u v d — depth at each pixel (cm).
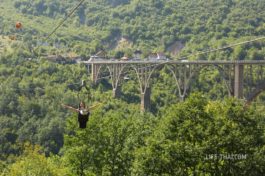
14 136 9519
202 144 4312
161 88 13075
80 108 2755
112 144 4950
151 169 4275
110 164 4900
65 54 18050
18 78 12719
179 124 4478
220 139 4303
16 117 10169
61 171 5128
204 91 12469
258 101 11250
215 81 12425
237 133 4325
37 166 5409
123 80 13025
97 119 4997
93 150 4869
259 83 8988
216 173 4288
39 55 15838
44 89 12112
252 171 4278
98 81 13288
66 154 4950
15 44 18012
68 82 13362
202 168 4269
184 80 9919
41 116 10350
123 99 12438
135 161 4434
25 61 14350
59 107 10831
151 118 6100
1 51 16638
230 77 9169
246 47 17825
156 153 4303
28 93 11781
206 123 4472
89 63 14225
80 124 2766
